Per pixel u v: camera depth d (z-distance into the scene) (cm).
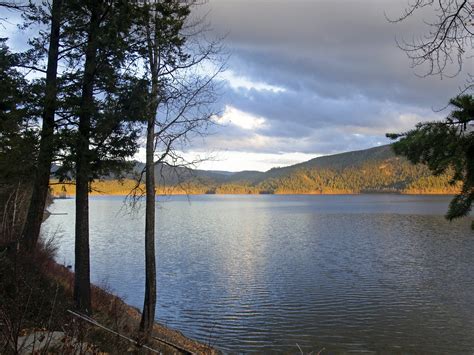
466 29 402
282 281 2794
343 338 1739
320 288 2591
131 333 1088
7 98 1088
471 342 1692
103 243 4916
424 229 6244
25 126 1118
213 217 10044
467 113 410
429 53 418
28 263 935
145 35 1191
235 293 2473
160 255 3984
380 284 2692
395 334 1781
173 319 1981
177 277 2939
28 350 421
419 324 1903
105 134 1134
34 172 1119
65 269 1839
